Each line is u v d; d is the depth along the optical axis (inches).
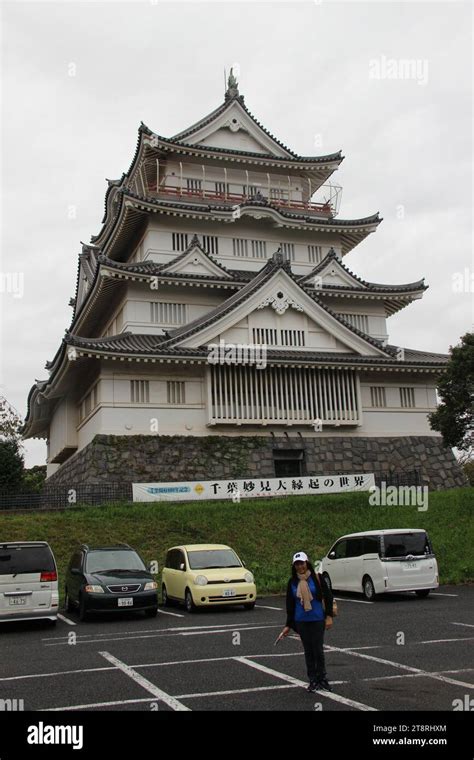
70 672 412.8
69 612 751.1
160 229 1526.8
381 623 576.1
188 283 1403.8
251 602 714.2
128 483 1185.4
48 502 1099.9
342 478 1219.2
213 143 1684.3
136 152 1637.6
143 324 1401.3
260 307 1359.5
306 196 1776.6
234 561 762.2
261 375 1348.4
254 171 1726.1
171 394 1307.8
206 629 580.1
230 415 1309.1
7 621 617.0
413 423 1476.4
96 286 1419.8
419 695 338.3
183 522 1027.9
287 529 1047.0
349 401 1400.1
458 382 1232.2
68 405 1542.8
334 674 382.9
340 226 1647.4
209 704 331.3
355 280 1574.8
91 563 711.7
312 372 1385.3
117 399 1264.8
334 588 844.0
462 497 1175.6
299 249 1662.2
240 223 1600.6
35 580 616.4
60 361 1312.7
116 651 481.1
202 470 1278.3
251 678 380.2
